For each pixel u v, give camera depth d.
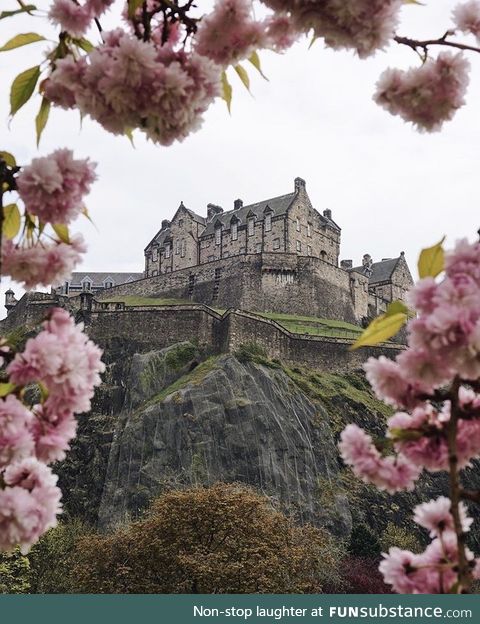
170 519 44.25
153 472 65.50
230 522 44.00
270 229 111.69
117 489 66.06
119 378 80.81
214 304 101.06
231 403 69.81
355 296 107.94
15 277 4.81
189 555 42.41
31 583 48.28
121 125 4.56
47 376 4.36
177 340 83.38
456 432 4.29
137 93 4.43
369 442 4.63
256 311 98.06
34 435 4.59
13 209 5.26
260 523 45.31
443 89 4.87
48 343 4.32
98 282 136.62
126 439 68.81
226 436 67.62
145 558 43.31
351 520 65.25
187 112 4.49
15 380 4.31
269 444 67.69
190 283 104.56
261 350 81.38
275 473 66.00
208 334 83.62
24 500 4.27
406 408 4.57
